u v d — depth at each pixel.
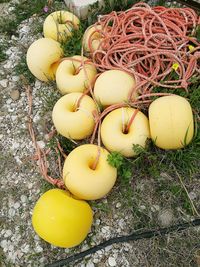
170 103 0.71
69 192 0.72
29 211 0.78
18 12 1.05
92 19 0.96
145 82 0.78
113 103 0.77
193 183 0.76
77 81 0.80
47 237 0.68
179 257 0.71
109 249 0.73
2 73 0.95
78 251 0.73
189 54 0.81
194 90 0.80
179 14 0.89
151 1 0.98
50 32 0.92
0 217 0.79
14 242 0.76
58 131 0.78
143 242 0.72
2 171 0.83
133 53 0.83
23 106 0.90
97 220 0.75
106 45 0.85
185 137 0.72
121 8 0.98
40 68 0.86
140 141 0.73
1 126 0.88
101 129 0.74
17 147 0.85
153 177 0.77
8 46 1.00
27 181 0.81
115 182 0.77
